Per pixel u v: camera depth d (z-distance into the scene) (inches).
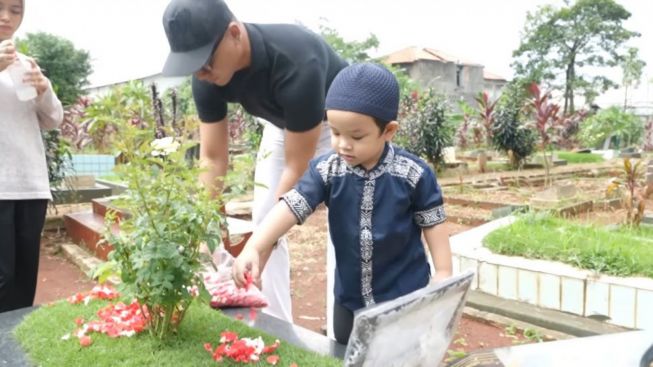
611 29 1428.4
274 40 83.7
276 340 66.5
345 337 70.2
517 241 146.7
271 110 90.3
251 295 85.1
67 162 281.7
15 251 102.0
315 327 130.6
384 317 40.8
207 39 75.0
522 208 240.1
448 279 48.5
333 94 56.9
